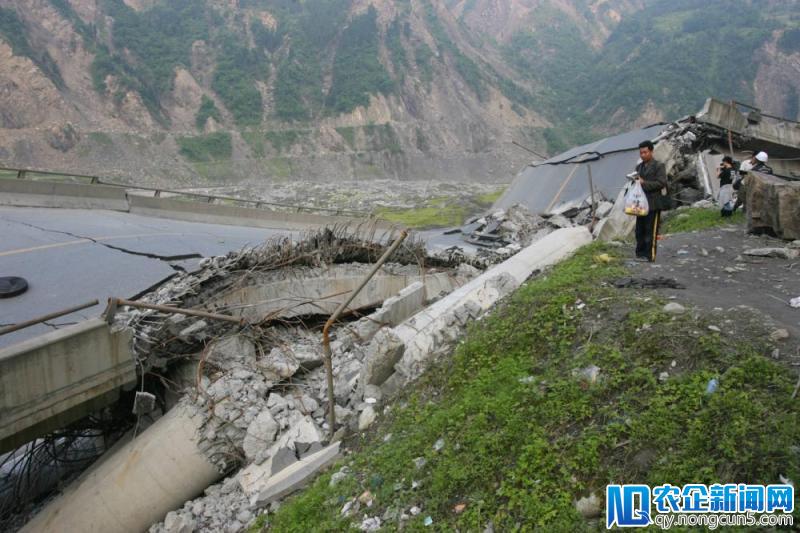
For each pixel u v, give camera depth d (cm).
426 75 14338
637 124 13800
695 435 421
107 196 1845
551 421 503
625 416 471
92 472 802
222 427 804
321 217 2455
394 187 9419
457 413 586
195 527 710
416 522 481
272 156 11369
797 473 366
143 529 754
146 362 848
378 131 12462
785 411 416
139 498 750
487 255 1706
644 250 893
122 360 785
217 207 2092
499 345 684
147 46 12656
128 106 10894
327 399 855
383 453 610
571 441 471
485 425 544
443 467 520
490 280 1006
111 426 893
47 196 1691
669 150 1991
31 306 967
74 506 747
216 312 960
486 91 15000
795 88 13675
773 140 2298
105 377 766
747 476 383
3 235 1339
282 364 921
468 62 15438
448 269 1472
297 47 14200
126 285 1066
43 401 701
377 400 784
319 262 1189
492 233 2247
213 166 10619
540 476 454
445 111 13762
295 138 11862
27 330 873
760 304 626
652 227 870
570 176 2445
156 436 793
